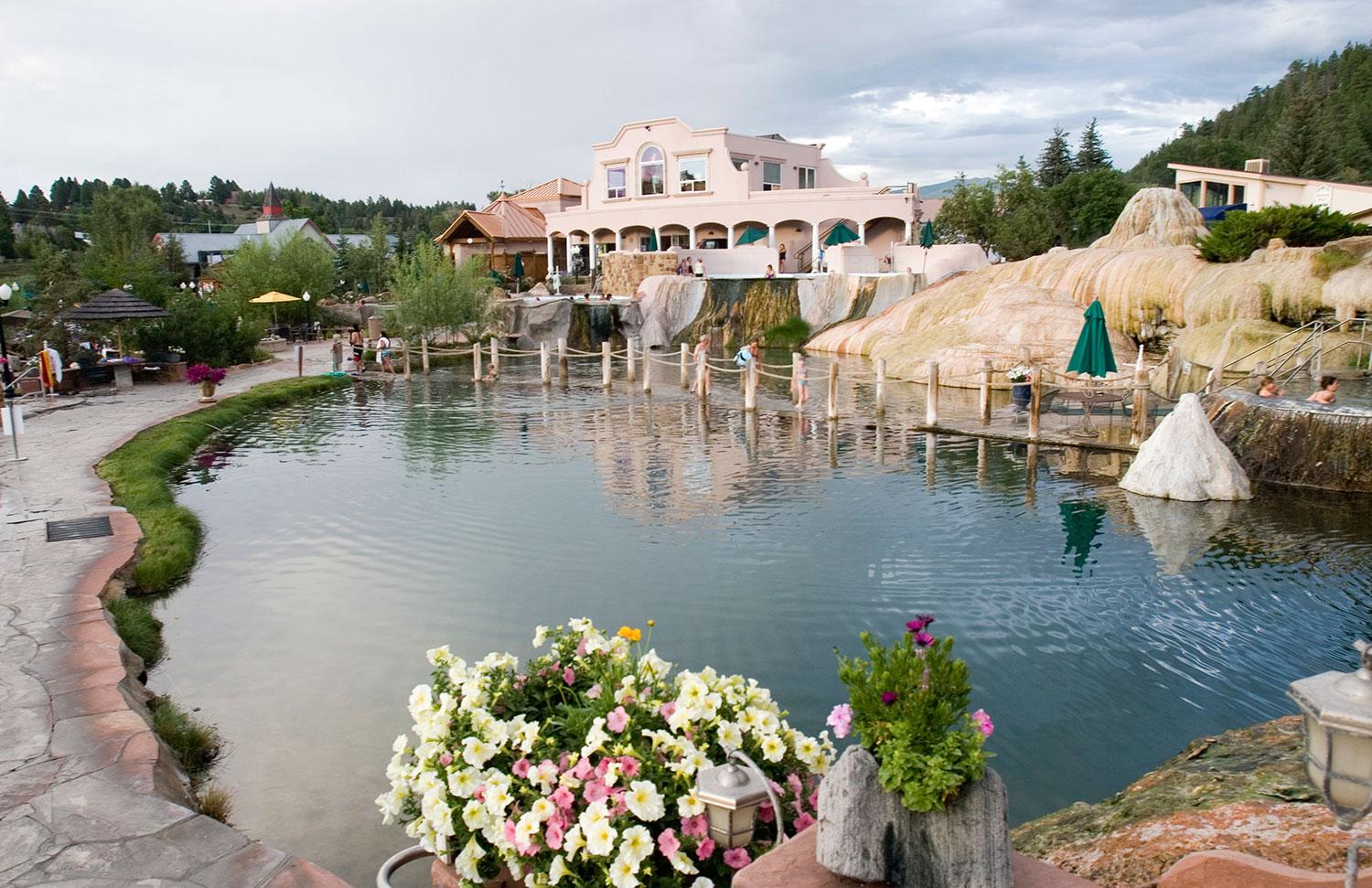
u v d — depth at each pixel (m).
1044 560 12.30
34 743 7.04
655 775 4.39
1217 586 11.17
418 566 12.51
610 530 14.09
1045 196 61.81
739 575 11.90
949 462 18.48
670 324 45.91
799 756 4.72
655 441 21.42
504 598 11.24
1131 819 5.62
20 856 5.58
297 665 9.42
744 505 15.45
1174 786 5.96
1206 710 8.14
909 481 16.92
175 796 6.59
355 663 9.45
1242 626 9.95
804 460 18.97
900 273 42.38
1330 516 14.11
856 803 3.29
